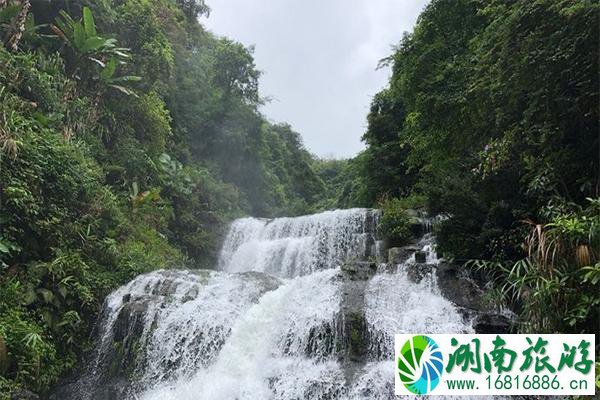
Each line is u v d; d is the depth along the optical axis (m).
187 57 26.89
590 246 5.76
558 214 6.70
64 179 10.54
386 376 6.94
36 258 9.71
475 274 8.76
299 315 8.59
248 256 17.28
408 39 14.57
